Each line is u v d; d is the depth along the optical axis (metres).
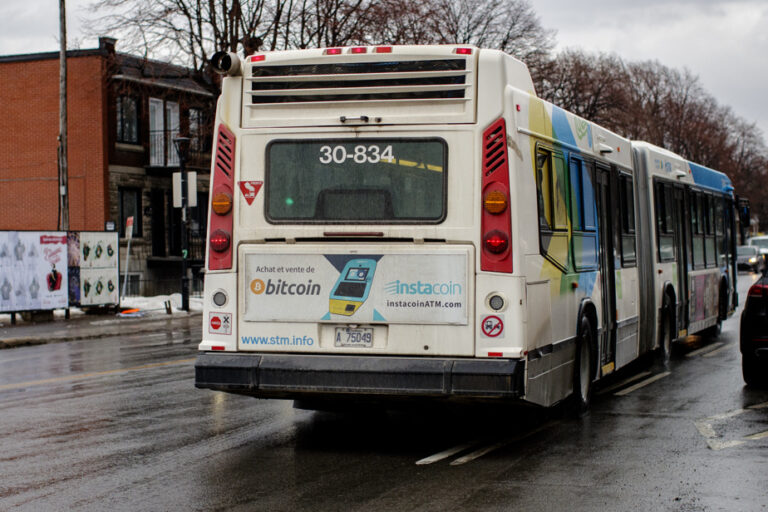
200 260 42.22
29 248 24.50
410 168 8.27
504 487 7.11
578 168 10.32
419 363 8.02
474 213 8.10
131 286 39.34
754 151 113.81
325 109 8.48
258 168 8.56
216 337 8.55
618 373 13.97
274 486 7.20
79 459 8.25
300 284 8.38
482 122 8.16
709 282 18.36
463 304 8.05
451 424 9.98
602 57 78.12
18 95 39.19
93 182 38.06
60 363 16.36
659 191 14.70
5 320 25.39
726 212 20.45
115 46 38.12
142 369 15.08
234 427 9.77
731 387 12.47
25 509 6.61
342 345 8.27
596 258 10.97
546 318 8.76
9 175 39.47
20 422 10.19
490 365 7.90
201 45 37.81
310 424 9.95
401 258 8.18
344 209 8.36
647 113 84.25
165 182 41.47
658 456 8.21
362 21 38.22
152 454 8.42
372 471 7.71
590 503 6.63
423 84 8.28
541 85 57.62
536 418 10.23
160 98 40.97
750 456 8.20
